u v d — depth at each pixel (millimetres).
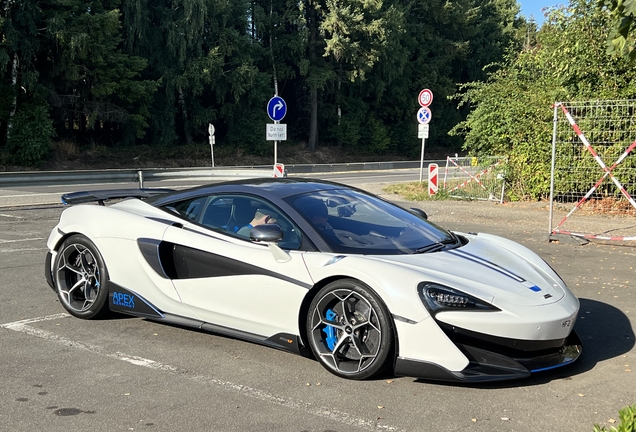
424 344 3625
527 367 3727
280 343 4168
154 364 4137
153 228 4832
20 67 30781
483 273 4004
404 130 53219
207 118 40625
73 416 3301
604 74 13773
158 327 5000
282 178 5223
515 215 12617
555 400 3580
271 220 4441
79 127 38156
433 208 13906
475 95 16328
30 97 31750
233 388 3729
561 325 3779
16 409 3383
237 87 38406
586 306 5797
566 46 14211
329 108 49062
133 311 4914
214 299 4473
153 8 36781
